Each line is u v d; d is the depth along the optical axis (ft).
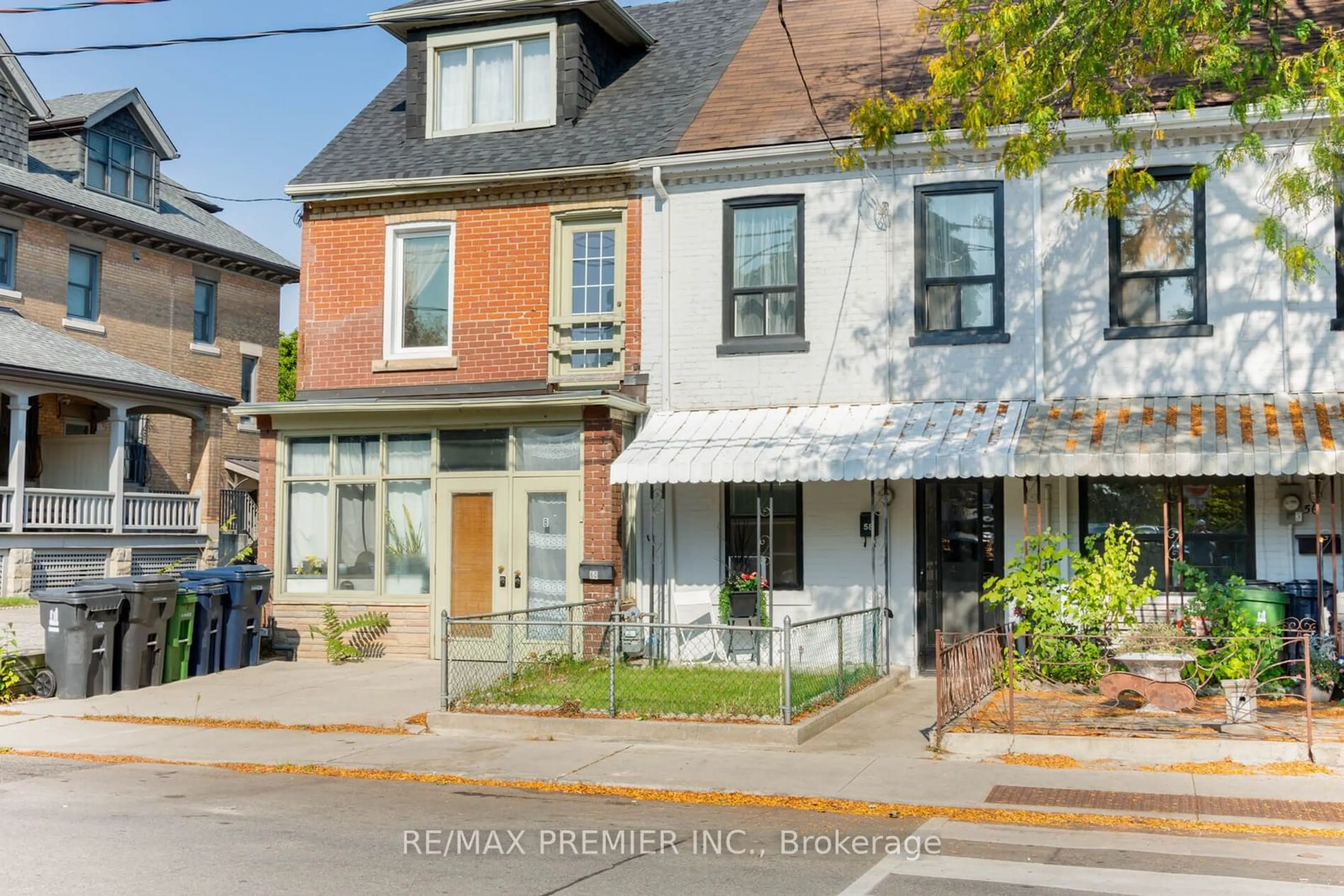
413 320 58.65
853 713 41.93
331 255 59.36
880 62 57.31
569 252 56.59
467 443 54.70
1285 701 40.55
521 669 45.42
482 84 61.21
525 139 59.06
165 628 48.91
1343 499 46.26
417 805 29.32
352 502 56.49
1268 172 47.06
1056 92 43.06
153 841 25.21
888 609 50.55
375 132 63.16
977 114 42.55
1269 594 42.45
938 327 51.13
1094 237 49.14
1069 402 48.73
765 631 40.75
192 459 93.25
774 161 52.49
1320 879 22.47
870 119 44.96
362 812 28.45
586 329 55.83
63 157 94.43
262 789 31.27
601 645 50.60
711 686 43.09
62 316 90.58
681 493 53.88
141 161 100.73
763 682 43.57
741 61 60.80
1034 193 49.73
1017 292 49.83
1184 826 27.12
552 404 51.44
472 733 38.70
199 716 42.11
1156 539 48.19
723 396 53.36
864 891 21.65
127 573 84.33
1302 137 46.62
